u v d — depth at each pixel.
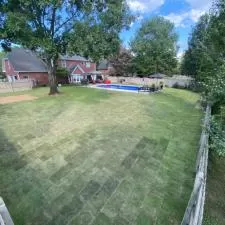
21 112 10.48
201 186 3.02
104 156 5.74
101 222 3.44
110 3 15.17
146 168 5.20
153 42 40.75
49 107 11.68
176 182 4.64
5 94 17.20
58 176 4.73
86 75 32.84
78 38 14.06
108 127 8.23
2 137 7.00
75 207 3.77
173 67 42.56
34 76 26.55
